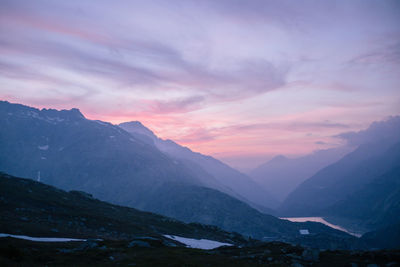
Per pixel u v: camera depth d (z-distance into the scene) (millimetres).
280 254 62281
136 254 60906
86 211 146375
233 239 173625
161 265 51344
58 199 156500
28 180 177750
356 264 51562
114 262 53406
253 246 80750
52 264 49438
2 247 49469
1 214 98812
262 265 52000
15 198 129375
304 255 58188
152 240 77438
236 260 57219
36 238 79312
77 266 48781
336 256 59469
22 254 50719
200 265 51875
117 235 112688
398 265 49500
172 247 74188
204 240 147750
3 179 158000
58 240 80688
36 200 136500
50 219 111125
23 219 99500
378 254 56875
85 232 104312
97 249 63750
